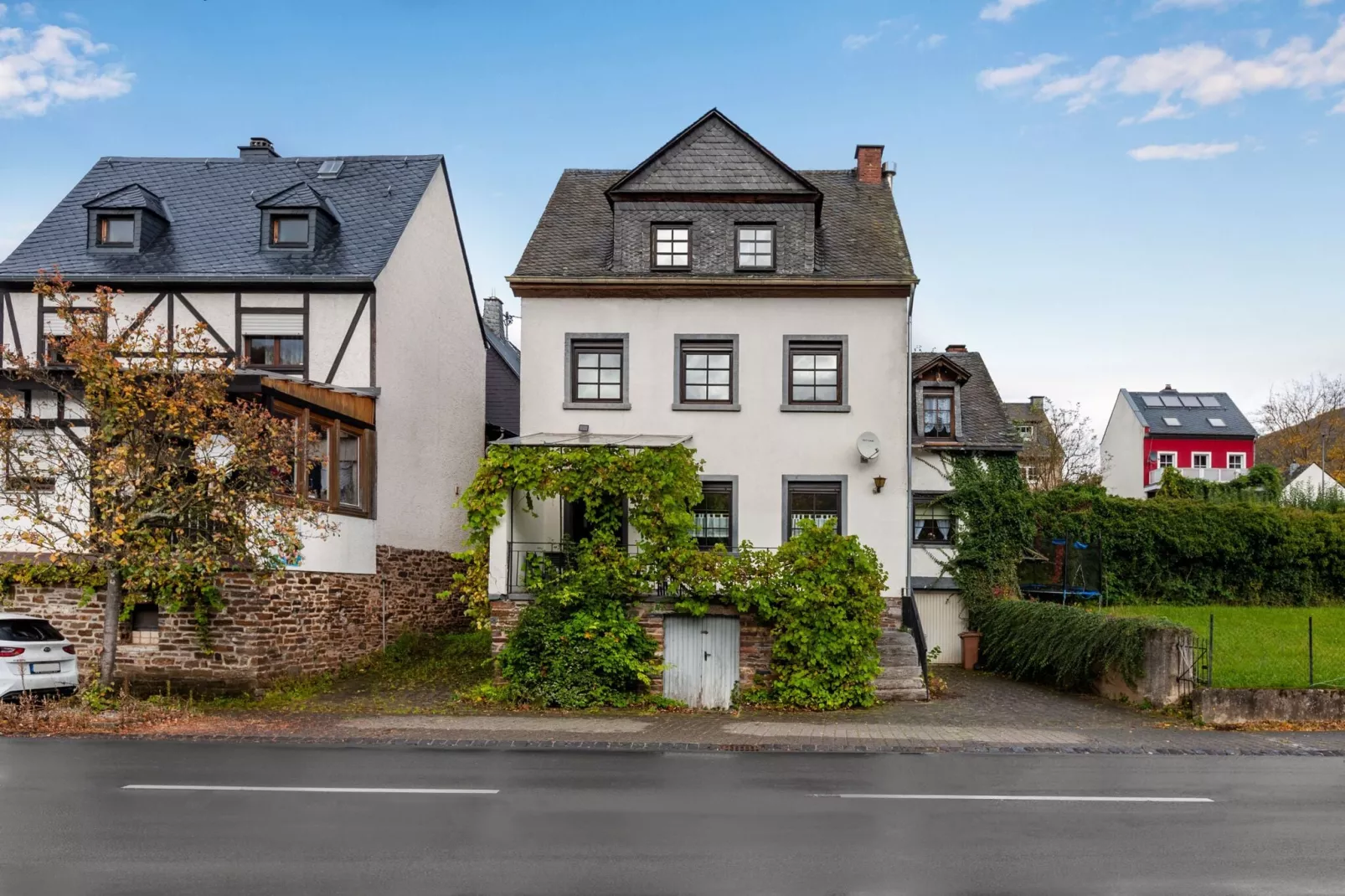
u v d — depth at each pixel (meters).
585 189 24.16
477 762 12.02
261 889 6.83
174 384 15.95
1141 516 27.28
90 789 10.05
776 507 20.80
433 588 25.33
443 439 26.16
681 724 15.39
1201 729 15.20
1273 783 11.08
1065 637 19.19
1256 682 16.36
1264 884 7.20
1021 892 6.97
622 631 17.34
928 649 24.66
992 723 15.72
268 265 22.30
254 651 18.00
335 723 14.94
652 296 21.06
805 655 17.41
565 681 17.08
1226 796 10.32
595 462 18.16
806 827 8.71
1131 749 13.50
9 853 7.68
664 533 18.16
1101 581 26.23
